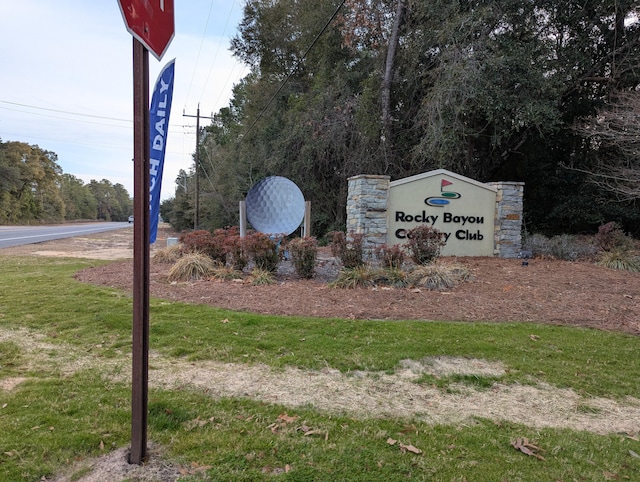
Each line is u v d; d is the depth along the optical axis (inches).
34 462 89.9
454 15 486.3
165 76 346.9
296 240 314.2
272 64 923.4
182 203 1547.7
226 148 1229.7
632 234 593.6
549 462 97.3
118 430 103.8
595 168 555.5
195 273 309.0
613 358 165.2
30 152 2375.7
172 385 133.3
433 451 100.0
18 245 709.3
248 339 175.2
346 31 588.1
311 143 660.7
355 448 99.7
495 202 420.8
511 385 141.5
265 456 95.3
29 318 202.8
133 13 80.1
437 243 335.3
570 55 526.9
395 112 613.9
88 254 575.8
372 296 250.4
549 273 326.6
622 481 91.3
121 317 201.5
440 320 209.2
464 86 465.7
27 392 124.2
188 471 88.9
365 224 373.7
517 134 593.3
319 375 144.9
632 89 520.1
